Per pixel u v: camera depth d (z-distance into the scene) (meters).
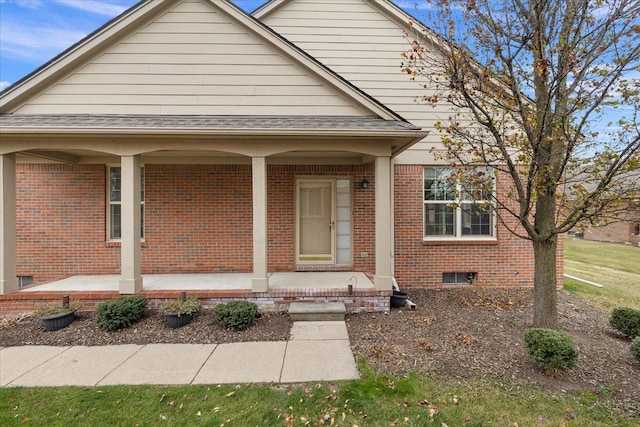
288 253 8.59
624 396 3.71
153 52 6.89
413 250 8.62
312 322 6.03
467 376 4.07
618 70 4.36
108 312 5.58
